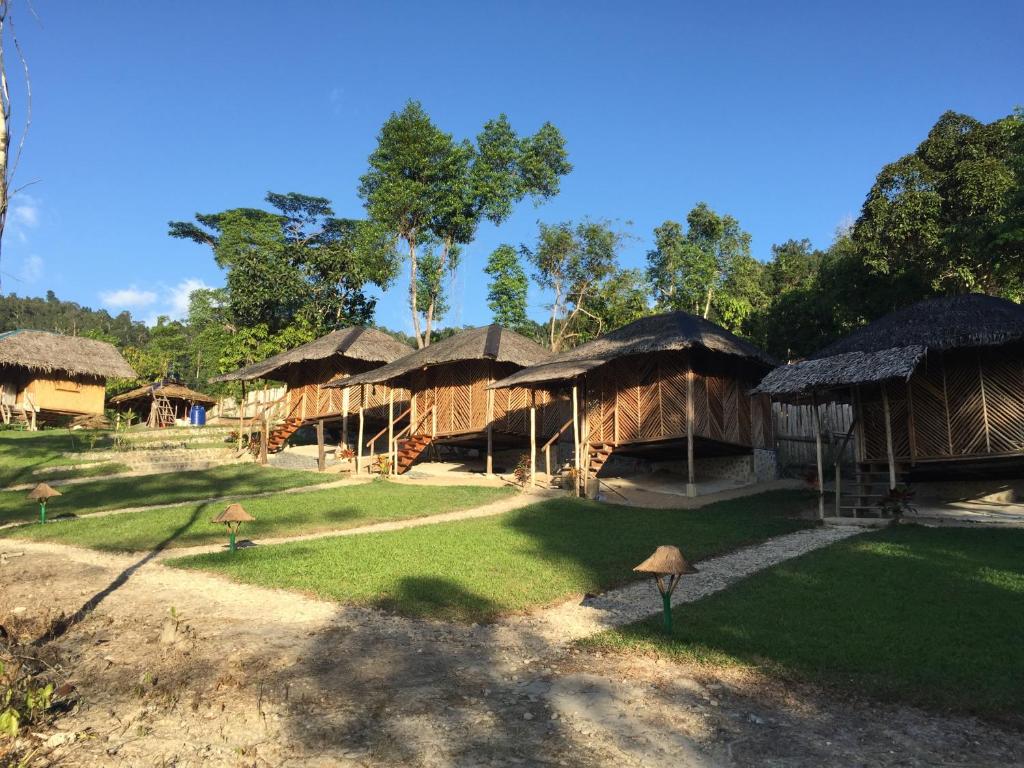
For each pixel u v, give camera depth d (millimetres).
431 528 16094
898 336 18062
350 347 32688
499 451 30859
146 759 5570
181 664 7715
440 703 6621
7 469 26469
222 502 20359
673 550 8766
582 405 24672
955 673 7023
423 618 9398
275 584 11062
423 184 44031
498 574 11719
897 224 27422
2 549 15000
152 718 6340
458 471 28312
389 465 26938
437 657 7926
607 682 7188
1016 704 6352
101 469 26828
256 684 7098
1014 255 23406
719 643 8172
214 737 5945
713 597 10273
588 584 11211
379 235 43344
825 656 7598
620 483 24344
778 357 33969
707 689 6992
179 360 61938
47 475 25922
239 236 52875
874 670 7203
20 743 5832
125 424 37812
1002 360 17250
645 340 22859
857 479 18578
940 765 5449
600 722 6242
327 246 46062
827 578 10945
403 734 5969
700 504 20031
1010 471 19016
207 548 14414
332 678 7250
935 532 14453
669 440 22859
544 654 8078
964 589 9930
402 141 44000
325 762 5488
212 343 54562
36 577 12242
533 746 5766
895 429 18484
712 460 25750
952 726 6098
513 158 45250
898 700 6602
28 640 8555
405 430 29734
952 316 17859
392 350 34594
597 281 46656
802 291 33469
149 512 18812
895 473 18594
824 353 19484
